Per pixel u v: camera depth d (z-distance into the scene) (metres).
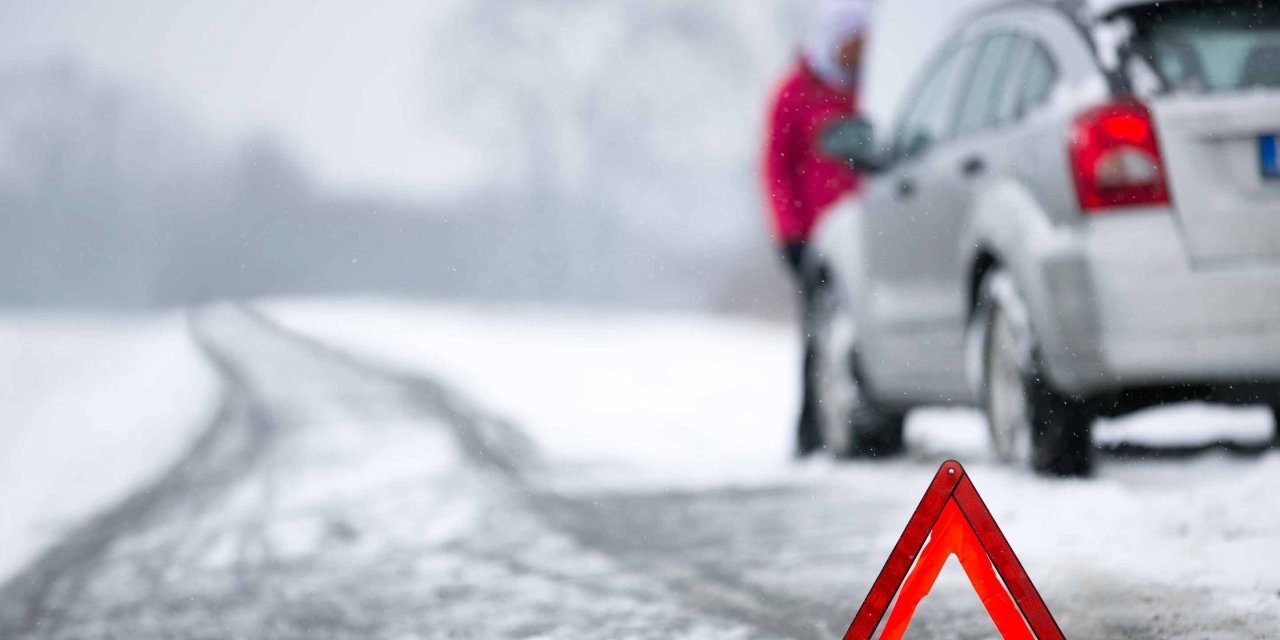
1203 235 11.84
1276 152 11.97
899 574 6.31
